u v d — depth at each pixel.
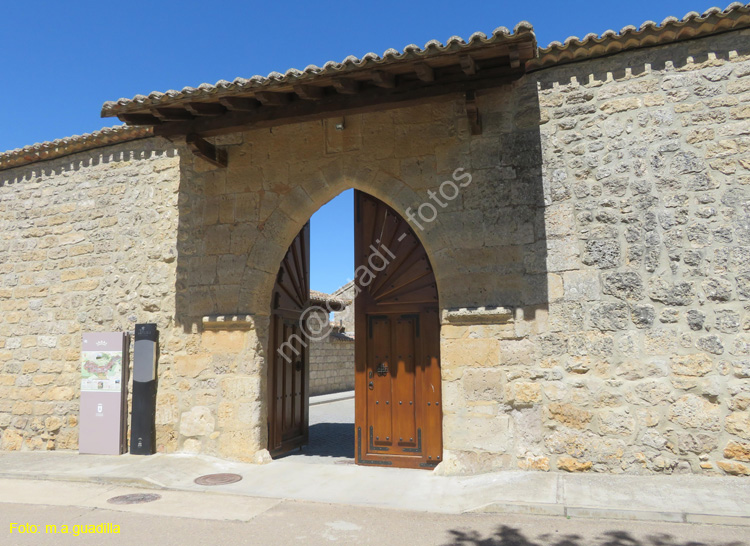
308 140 6.50
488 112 5.88
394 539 3.90
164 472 5.76
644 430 5.06
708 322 5.00
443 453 5.67
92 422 6.94
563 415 5.29
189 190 6.96
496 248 5.68
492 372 5.53
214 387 6.48
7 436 7.60
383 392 6.26
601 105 5.56
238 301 6.52
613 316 5.26
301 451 7.28
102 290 7.33
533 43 4.71
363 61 4.96
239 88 5.30
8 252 8.02
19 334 7.77
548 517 4.28
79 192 7.70
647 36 5.32
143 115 6.00
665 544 3.65
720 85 5.23
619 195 5.39
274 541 3.89
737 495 4.40
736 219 5.04
